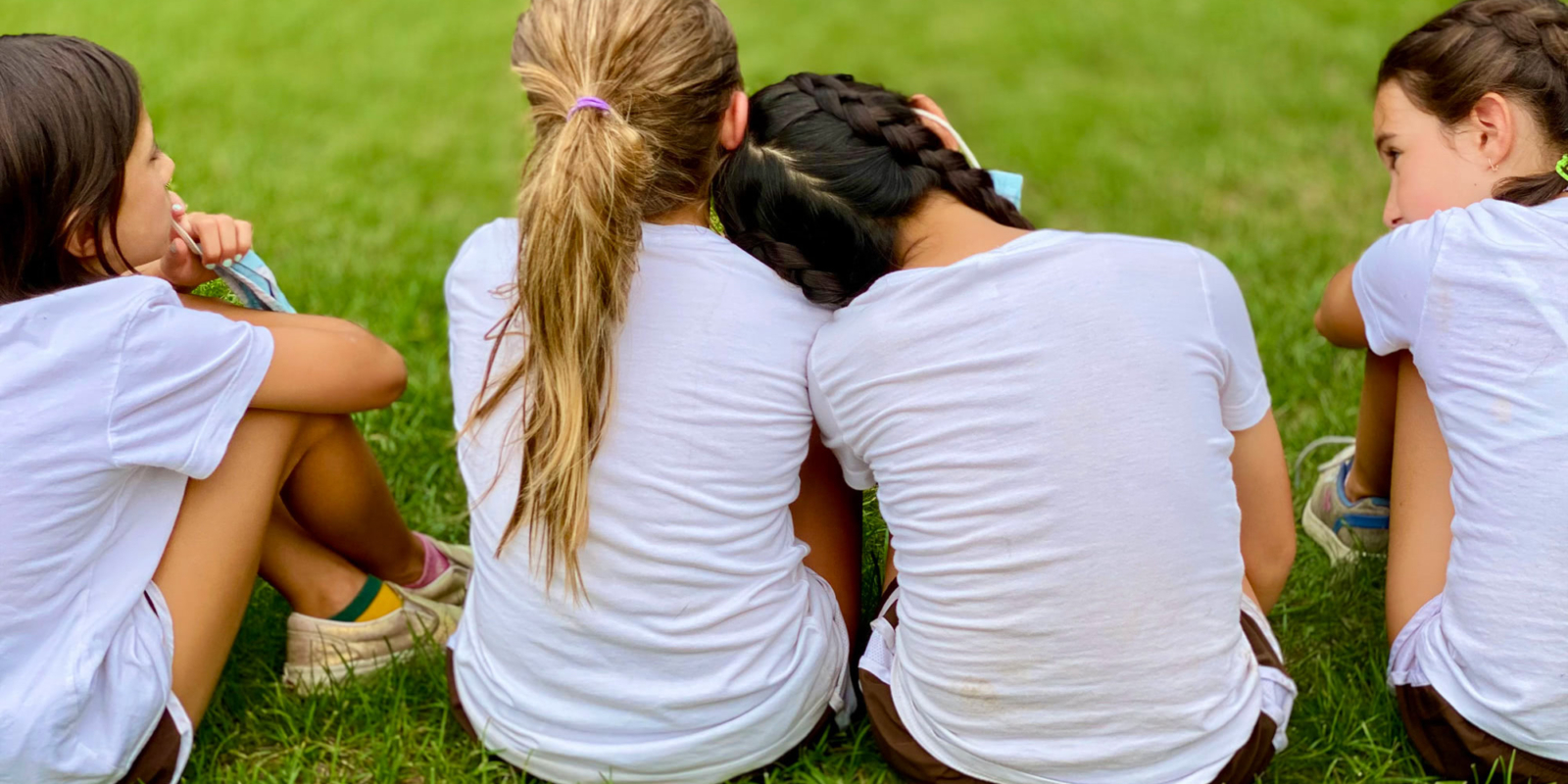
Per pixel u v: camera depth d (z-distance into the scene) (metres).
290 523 1.92
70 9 5.23
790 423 1.66
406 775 1.83
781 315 1.65
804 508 1.86
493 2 5.51
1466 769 1.71
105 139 1.55
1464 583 1.64
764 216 1.70
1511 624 1.59
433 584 2.08
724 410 1.61
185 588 1.64
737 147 1.74
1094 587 1.49
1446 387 1.67
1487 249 1.62
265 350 1.64
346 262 3.19
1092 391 1.50
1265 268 3.13
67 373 1.48
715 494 1.61
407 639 2.00
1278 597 2.03
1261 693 1.65
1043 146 3.96
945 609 1.56
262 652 2.04
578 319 1.50
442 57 4.86
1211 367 1.59
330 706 1.92
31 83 1.51
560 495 1.56
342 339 1.73
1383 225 3.37
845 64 4.75
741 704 1.66
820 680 1.74
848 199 1.64
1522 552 1.58
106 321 1.49
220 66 4.69
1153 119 4.11
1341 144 3.87
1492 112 1.76
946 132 1.94
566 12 1.59
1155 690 1.52
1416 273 1.69
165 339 1.53
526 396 1.59
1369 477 2.12
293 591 1.93
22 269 1.56
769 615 1.67
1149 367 1.51
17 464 1.46
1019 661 1.53
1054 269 1.54
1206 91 4.29
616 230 1.52
